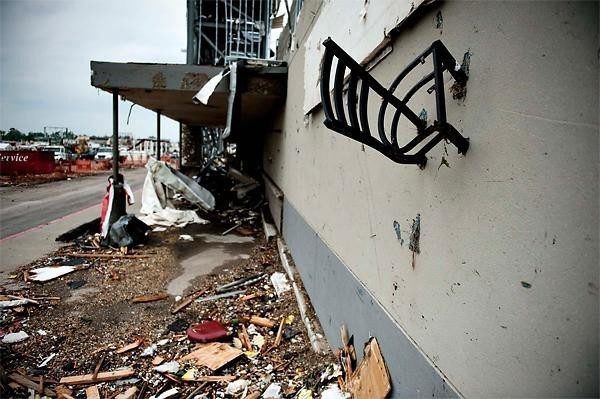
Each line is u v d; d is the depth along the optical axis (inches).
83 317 168.4
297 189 205.8
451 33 54.7
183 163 608.1
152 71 249.9
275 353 137.3
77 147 1437.0
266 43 374.6
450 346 54.5
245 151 613.9
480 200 47.8
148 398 115.3
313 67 156.3
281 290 190.9
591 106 32.5
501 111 43.8
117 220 283.1
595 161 32.0
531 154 39.1
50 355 138.4
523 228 40.2
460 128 52.4
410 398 66.8
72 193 579.2
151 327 159.9
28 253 259.4
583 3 33.3
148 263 241.6
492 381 45.1
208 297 190.5
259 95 260.5
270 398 111.0
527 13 39.8
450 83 55.0
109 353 140.4
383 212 81.2
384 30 76.0
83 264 237.0
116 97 273.3
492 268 45.3
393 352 74.9
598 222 31.7
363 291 93.7
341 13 115.9
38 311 173.3
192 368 129.0
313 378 116.3
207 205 357.4
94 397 115.3
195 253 263.9
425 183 62.4
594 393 32.0
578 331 33.6
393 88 55.7
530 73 39.3
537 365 38.3
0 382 116.6
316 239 153.6
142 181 842.2
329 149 133.3
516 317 41.3
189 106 337.7
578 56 33.8
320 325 145.4
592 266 32.3
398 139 72.7
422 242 63.4
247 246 282.8
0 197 526.6
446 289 55.7
